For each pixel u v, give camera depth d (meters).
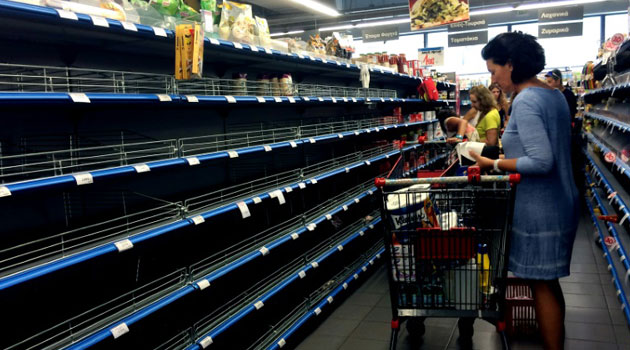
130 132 2.83
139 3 2.65
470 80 11.57
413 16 8.20
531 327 3.22
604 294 3.99
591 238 5.67
